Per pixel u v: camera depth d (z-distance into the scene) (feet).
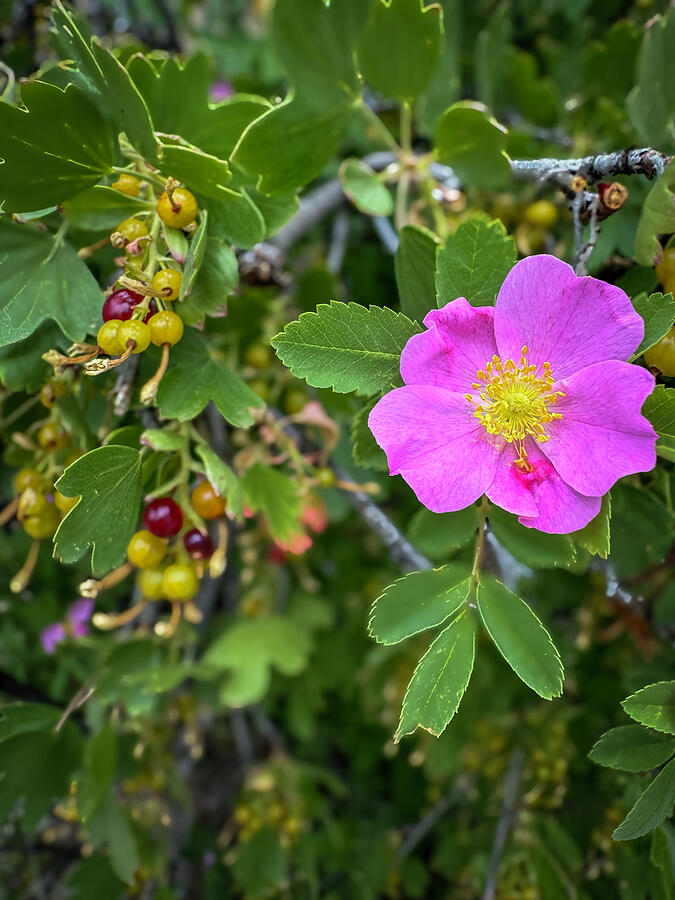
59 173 0.45
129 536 0.48
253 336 0.70
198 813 1.26
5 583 0.90
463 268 0.42
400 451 0.41
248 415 0.49
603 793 0.88
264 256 0.67
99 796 0.68
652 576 0.67
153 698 0.69
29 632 0.92
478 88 0.86
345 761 1.29
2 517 0.55
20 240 0.50
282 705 1.26
